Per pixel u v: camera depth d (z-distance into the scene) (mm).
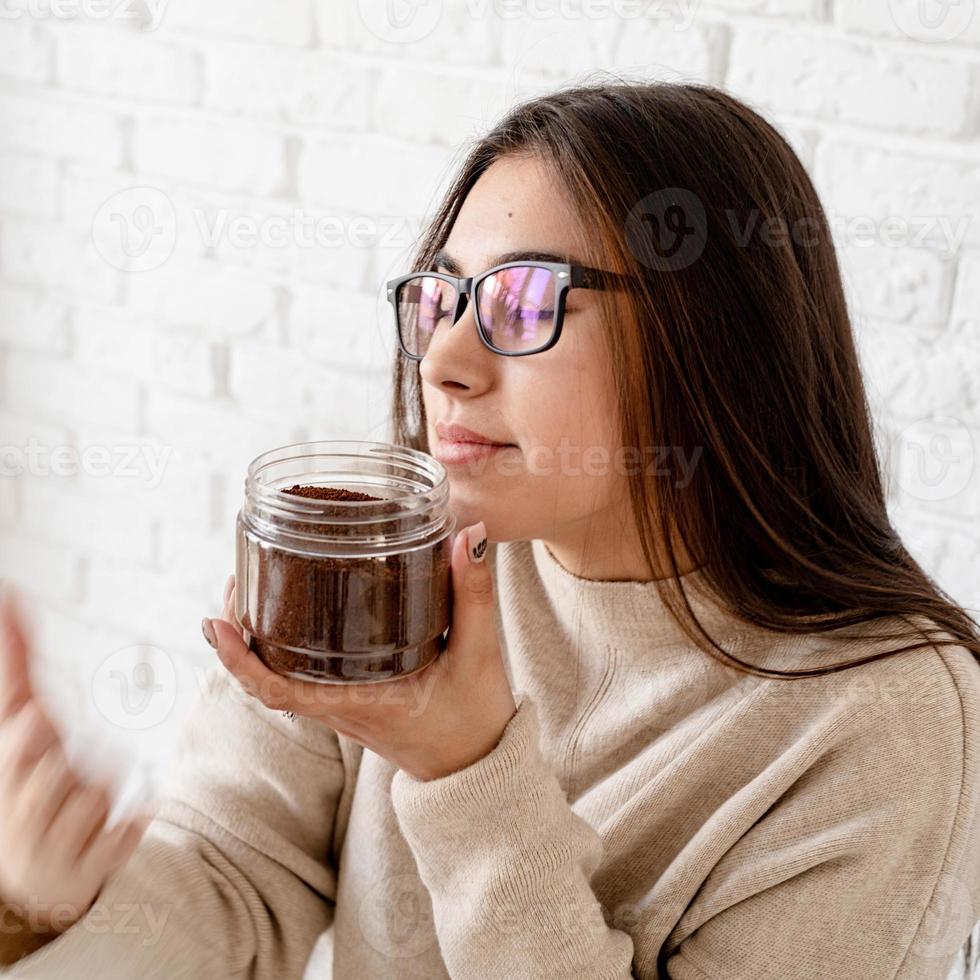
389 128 1472
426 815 811
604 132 845
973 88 1182
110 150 1688
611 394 852
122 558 1863
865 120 1238
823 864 855
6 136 1770
